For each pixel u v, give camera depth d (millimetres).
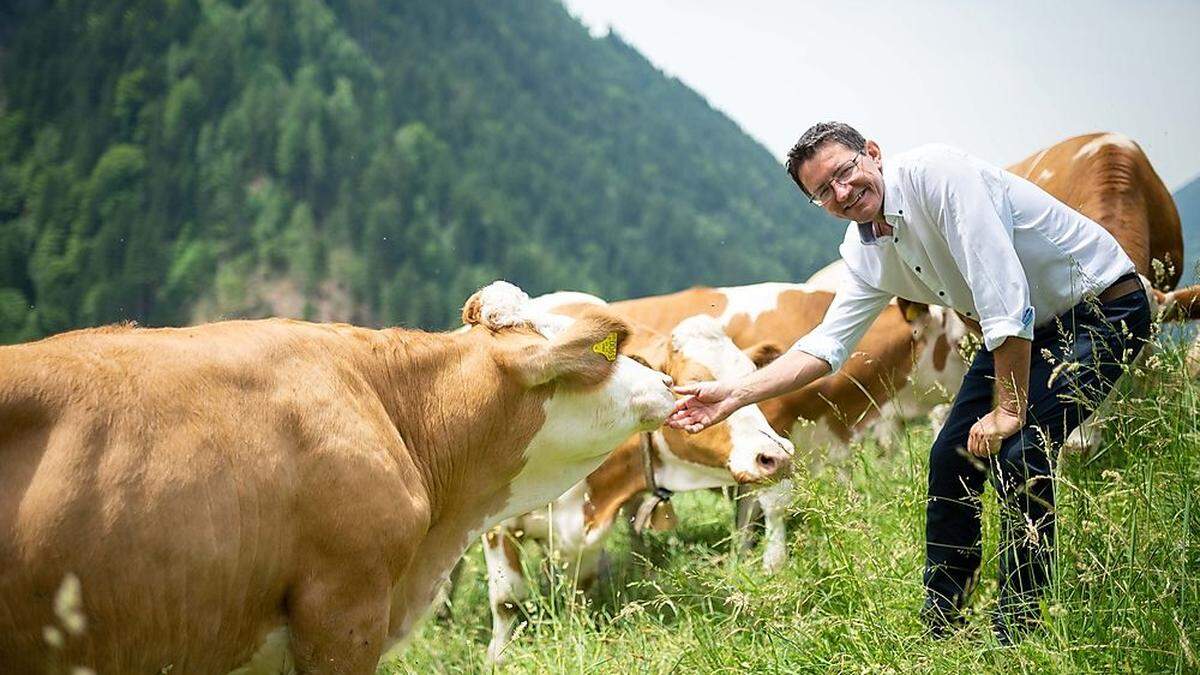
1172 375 4531
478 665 5203
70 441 2947
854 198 4172
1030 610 3977
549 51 171000
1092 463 4875
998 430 4035
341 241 88812
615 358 4297
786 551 6074
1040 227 4168
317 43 117000
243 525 3203
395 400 3898
